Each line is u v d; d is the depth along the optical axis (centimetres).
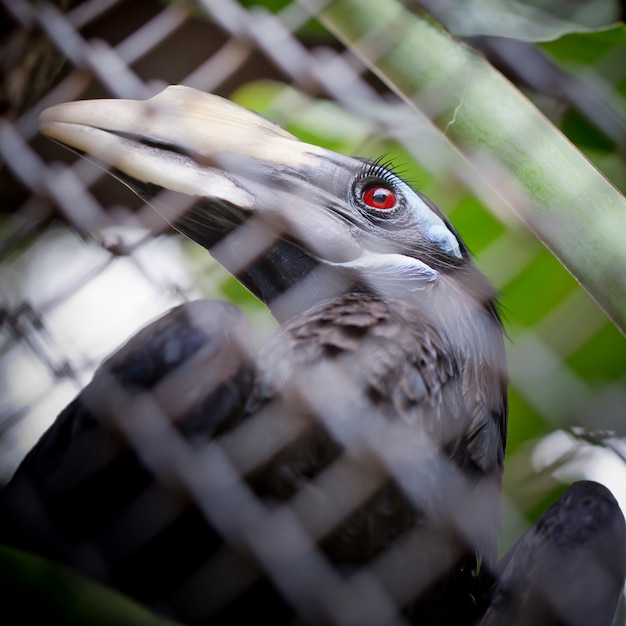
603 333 421
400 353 332
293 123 481
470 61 322
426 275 390
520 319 431
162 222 371
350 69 407
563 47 451
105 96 408
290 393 311
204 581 313
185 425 303
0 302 348
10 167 332
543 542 342
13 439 404
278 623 316
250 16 367
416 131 475
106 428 307
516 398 442
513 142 311
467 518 344
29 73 389
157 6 457
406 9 329
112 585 317
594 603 332
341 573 311
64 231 396
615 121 455
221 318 316
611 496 356
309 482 305
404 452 319
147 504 308
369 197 395
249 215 363
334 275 383
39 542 315
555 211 303
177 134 357
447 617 343
